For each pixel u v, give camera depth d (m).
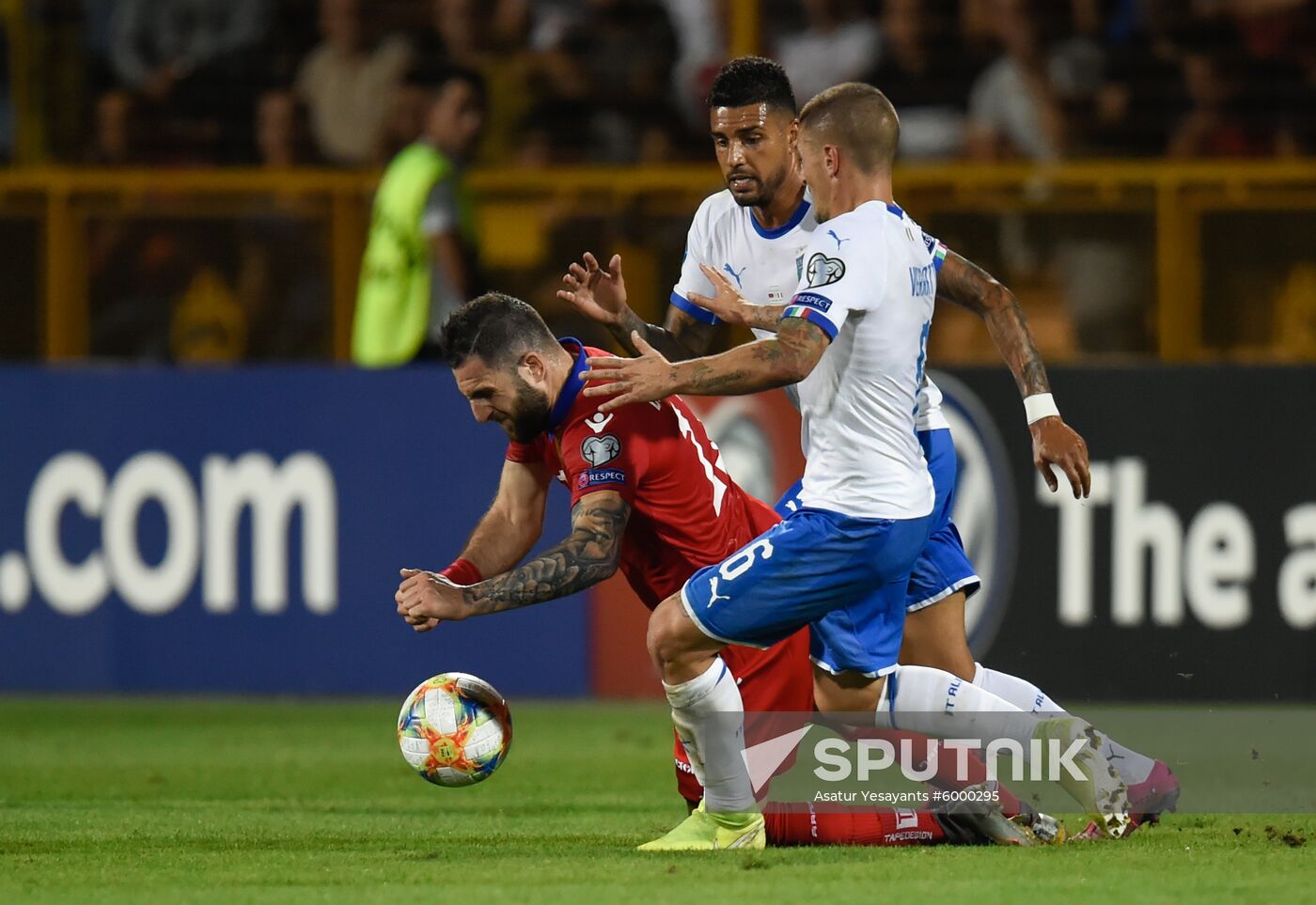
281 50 37.69
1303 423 27.14
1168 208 32.06
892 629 16.31
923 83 36.66
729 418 27.86
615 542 15.59
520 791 21.23
